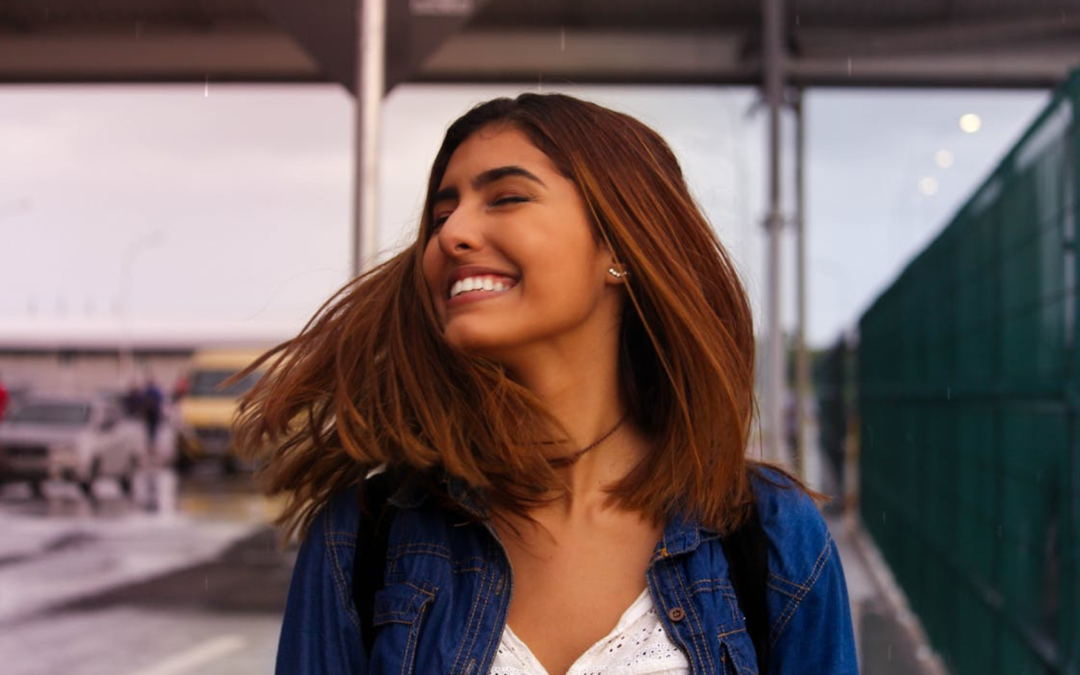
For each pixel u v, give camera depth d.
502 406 1.42
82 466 15.88
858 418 12.27
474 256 1.40
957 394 5.44
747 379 1.58
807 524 1.51
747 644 1.44
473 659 1.40
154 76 11.30
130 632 6.70
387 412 1.49
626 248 1.44
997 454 4.45
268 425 1.54
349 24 3.77
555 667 1.43
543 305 1.38
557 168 1.42
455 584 1.46
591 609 1.44
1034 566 3.79
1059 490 3.46
